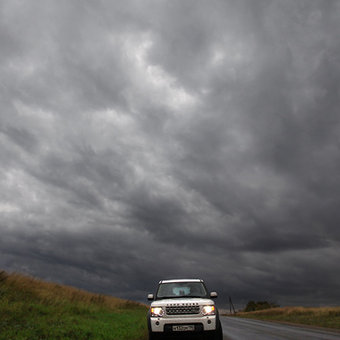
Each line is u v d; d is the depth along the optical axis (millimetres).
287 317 32938
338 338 13492
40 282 24547
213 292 11289
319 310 34656
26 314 15750
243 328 19406
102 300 30453
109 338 12086
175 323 10031
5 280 21297
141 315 27891
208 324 10031
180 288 11602
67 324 14266
